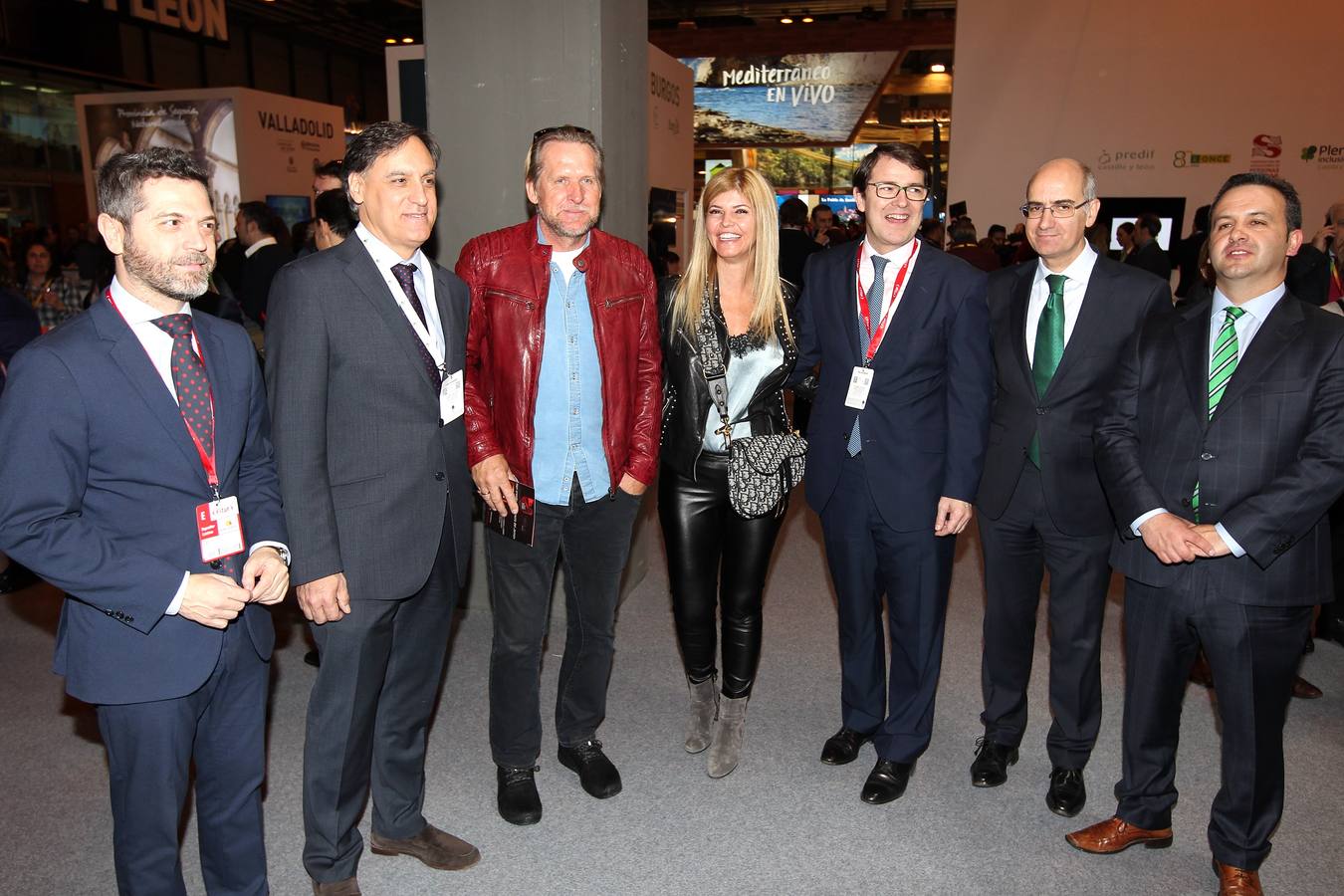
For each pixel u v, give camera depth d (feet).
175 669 5.25
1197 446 6.72
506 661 7.89
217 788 5.96
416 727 7.27
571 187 7.09
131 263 5.01
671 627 12.60
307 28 63.46
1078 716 8.13
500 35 11.71
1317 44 28.76
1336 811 8.25
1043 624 12.58
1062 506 7.70
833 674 11.19
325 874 6.72
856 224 31.73
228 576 5.43
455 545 6.93
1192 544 6.51
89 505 5.10
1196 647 7.09
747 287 8.16
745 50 44.83
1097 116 30.81
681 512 8.44
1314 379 6.33
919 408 7.88
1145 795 7.49
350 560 6.32
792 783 8.75
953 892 7.18
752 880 7.32
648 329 7.91
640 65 13.01
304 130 34.35
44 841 7.83
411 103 16.69
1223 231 6.47
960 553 15.79
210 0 44.01
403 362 6.35
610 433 7.71
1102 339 7.54
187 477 5.28
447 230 12.34
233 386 5.63
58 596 13.87
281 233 14.92
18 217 45.24
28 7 41.50
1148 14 29.91
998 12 31.01
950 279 7.71
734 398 8.12
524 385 7.45
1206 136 30.07
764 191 7.82
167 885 5.58
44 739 9.60
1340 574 11.11
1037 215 7.44
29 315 13.21
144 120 32.24
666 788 8.64
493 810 8.28
